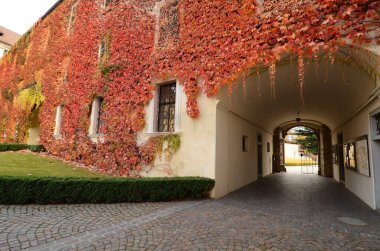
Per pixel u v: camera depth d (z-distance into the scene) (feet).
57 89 50.31
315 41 19.66
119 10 38.29
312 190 32.53
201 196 23.61
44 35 61.41
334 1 18.83
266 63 22.33
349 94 26.81
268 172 56.75
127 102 33.19
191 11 28.68
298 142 91.61
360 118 27.09
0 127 69.36
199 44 27.17
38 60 60.08
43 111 53.01
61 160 41.75
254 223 16.35
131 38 34.88
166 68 29.50
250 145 40.42
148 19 33.53
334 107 35.78
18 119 60.90
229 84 24.49
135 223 15.52
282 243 13.11
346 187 35.22
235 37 24.62
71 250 11.52
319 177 51.67
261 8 23.61
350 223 17.17
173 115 29.73
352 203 24.30
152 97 30.60
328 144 54.95
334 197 27.53
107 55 38.09
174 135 27.63
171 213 17.90
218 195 24.98
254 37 23.08
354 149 29.22
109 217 16.66
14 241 12.27
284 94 33.65
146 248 11.96
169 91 30.63
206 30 26.89
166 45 30.78
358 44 17.56
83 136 39.96
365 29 17.42
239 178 33.32
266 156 54.85
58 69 51.44
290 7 21.39
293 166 96.32
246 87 27.66
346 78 23.54
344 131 37.73
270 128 56.85
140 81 32.17
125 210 18.47
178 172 26.68
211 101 25.68
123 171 31.48
